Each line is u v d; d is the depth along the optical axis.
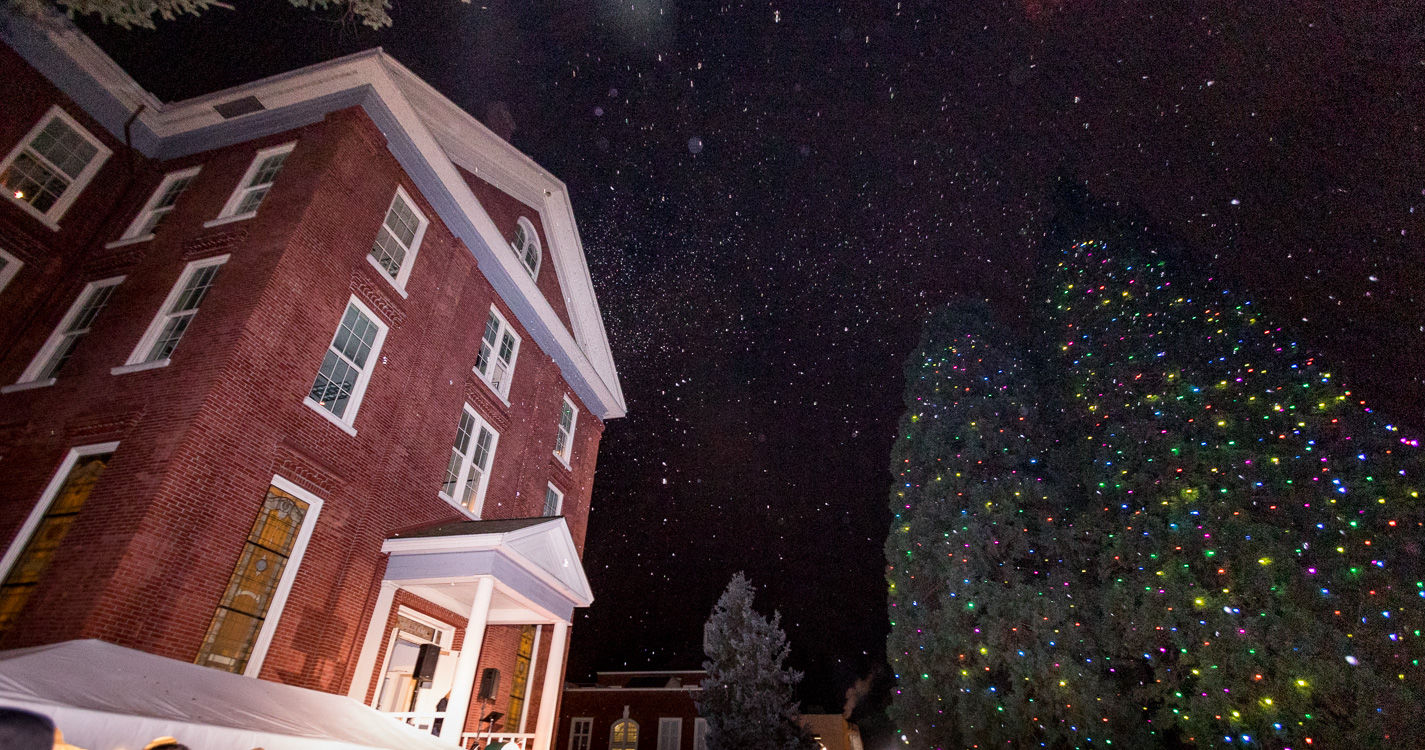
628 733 29.92
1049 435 12.73
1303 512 8.68
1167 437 10.39
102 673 5.35
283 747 5.57
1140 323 11.63
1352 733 7.43
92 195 11.22
